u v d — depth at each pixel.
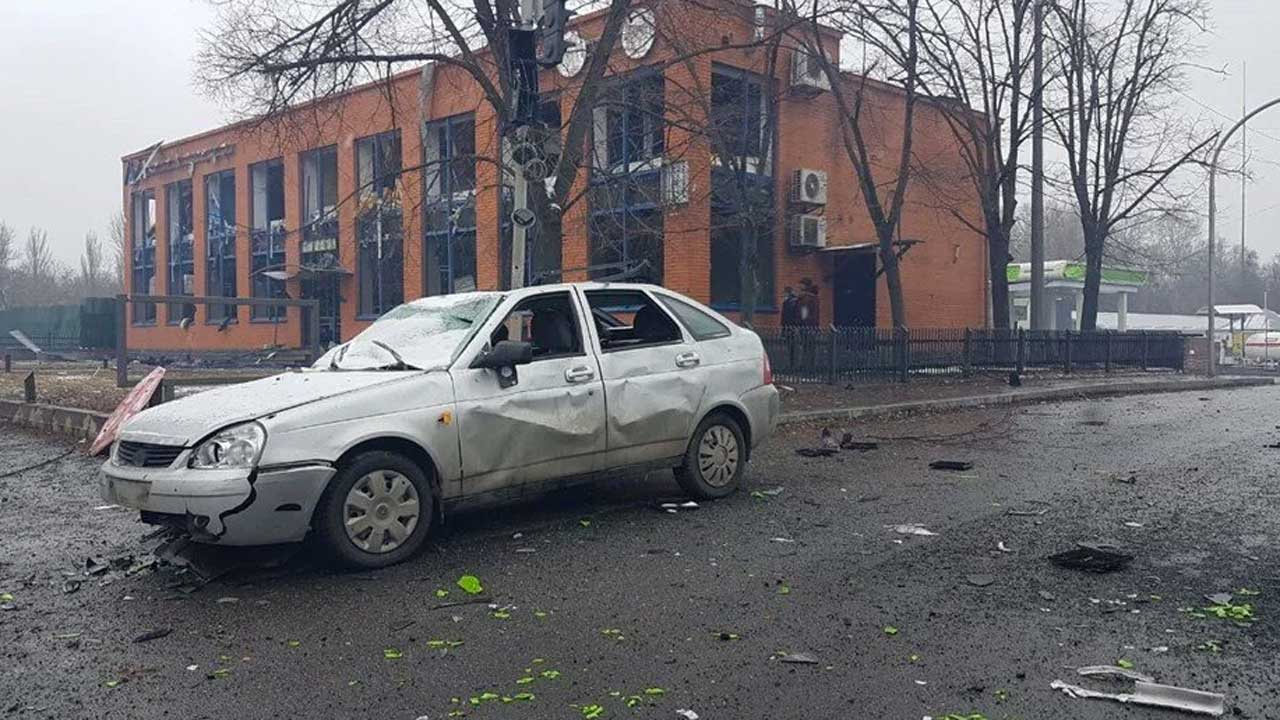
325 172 29.52
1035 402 17.77
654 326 7.57
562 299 7.05
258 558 5.77
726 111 18.64
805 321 22.39
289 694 3.91
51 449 10.84
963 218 26.12
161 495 5.29
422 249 25.56
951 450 10.87
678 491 8.09
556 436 6.59
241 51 13.44
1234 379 25.52
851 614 4.85
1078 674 4.04
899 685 3.94
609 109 16.48
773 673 4.08
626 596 5.19
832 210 23.75
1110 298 50.75
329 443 5.51
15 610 5.05
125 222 38.47
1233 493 7.95
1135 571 5.59
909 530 6.67
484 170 20.81
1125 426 13.41
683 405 7.40
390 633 4.63
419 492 5.92
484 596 5.20
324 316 29.33
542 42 10.26
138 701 3.85
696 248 20.19
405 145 24.77
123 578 5.66
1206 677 3.99
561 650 4.38
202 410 5.64
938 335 21.20
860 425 13.59
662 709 3.73
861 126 24.30
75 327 37.06
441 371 6.16
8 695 3.93
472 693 3.91
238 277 31.97
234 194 33.19
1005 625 4.66
